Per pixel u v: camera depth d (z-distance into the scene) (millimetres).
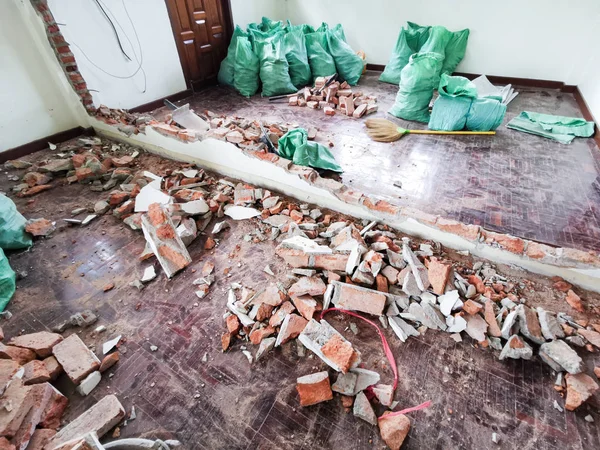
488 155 2646
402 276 1587
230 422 1168
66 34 2811
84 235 2084
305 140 2350
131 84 3475
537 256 1555
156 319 1547
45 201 2393
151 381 1302
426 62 3092
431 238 1814
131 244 2008
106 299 1657
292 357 1365
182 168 2680
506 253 1626
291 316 1442
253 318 1491
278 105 3814
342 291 1521
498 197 2172
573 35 3408
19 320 1562
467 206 2100
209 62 4309
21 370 1188
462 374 1278
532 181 2314
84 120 3199
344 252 1682
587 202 2096
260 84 4227
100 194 2465
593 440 1080
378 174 2455
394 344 1396
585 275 1499
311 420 1163
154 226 1827
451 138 2938
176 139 2617
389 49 4562
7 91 2697
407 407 1184
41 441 1073
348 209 2029
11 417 1042
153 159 2854
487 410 1166
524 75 3859
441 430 1118
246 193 2262
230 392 1255
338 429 1135
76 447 931
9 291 1664
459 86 2914
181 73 3973
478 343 1380
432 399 1204
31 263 1877
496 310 1454
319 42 4164
